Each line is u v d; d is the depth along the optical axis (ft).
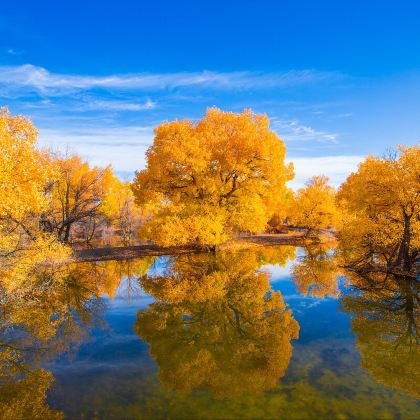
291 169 96.17
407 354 31.68
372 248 69.87
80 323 40.91
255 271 71.77
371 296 52.75
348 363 29.71
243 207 93.30
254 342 34.91
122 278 65.31
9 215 54.65
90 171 100.07
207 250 96.27
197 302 49.39
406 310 45.83
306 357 31.07
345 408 22.31
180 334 37.27
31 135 54.70
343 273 69.92
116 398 24.07
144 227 85.15
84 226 138.82
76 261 81.71
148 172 91.61
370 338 35.96
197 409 22.33
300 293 54.65
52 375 28.02
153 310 45.88
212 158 91.04
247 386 25.54
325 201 131.13
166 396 24.22
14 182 51.08
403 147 61.16
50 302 49.32
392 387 25.25
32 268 56.70
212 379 26.76
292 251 103.14
